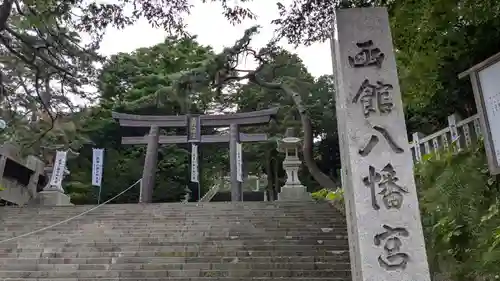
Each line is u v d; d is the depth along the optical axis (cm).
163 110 2497
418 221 382
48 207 1314
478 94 501
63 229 1095
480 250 493
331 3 695
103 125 2461
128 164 2450
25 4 905
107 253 908
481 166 545
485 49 608
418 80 662
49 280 793
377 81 433
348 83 435
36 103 1337
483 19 559
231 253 885
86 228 1098
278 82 1800
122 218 1177
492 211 488
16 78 1263
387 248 374
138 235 1024
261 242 945
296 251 887
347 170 425
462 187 548
